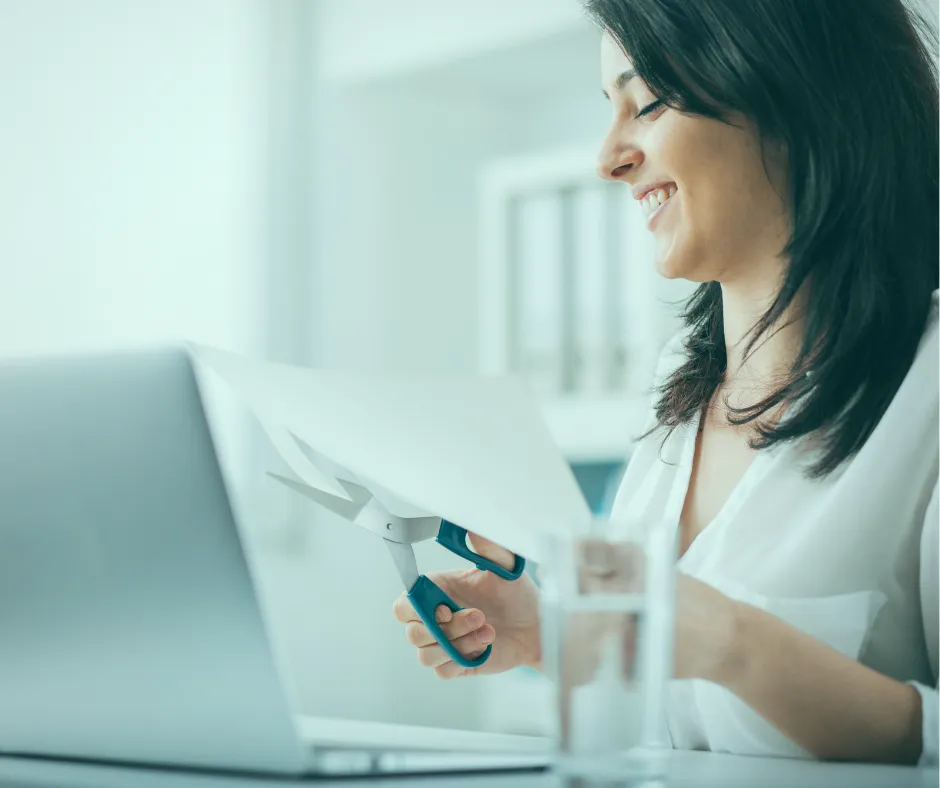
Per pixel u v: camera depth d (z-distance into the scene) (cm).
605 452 276
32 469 54
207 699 54
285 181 319
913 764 77
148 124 299
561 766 56
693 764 65
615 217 272
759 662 74
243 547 50
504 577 96
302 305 318
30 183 279
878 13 103
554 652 56
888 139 101
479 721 310
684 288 218
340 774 53
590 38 278
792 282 102
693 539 110
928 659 99
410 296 328
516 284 294
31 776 56
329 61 319
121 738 58
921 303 102
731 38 100
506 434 79
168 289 300
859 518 98
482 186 299
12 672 59
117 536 53
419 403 78
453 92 327
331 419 71
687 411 112
